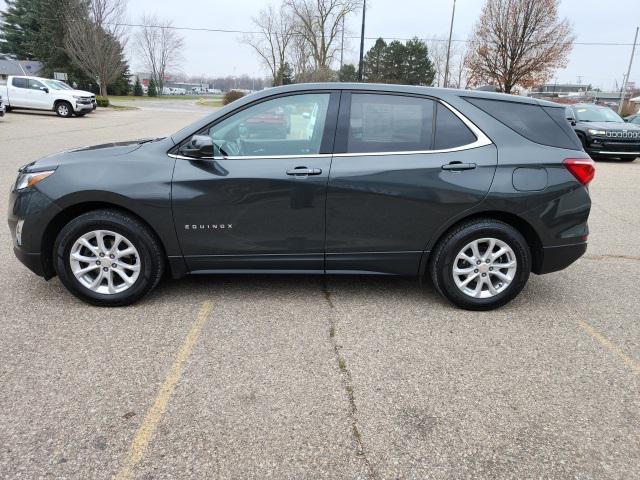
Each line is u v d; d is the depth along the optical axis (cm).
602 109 1564
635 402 275
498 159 363
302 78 4438
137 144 390
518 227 385
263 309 379
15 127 1812
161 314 366
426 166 359
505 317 378
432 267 382
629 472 223
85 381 281
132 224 359
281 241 368
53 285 413
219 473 218
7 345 317
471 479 218
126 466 220
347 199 360
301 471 220
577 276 475
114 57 3919
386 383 287
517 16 2698
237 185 355
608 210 789
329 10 4706
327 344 329
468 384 288
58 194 352
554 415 262
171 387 277
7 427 242
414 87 372
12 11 6116
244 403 265
